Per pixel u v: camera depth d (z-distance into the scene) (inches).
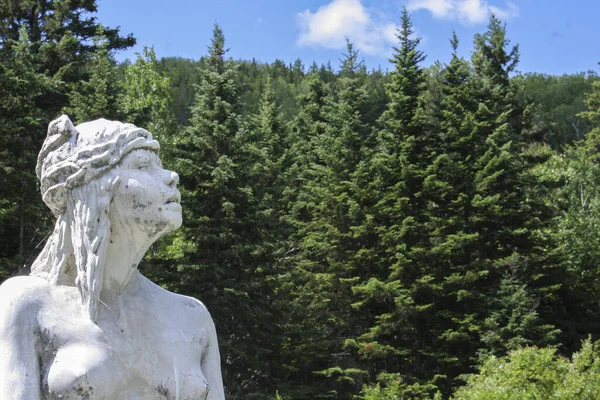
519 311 764.6
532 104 1141.7
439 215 914.1
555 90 2261.3
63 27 839.7
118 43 898.1
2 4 825.5
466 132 941.8
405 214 900.6
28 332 76.6
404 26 1008.2
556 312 880.9
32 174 617.0
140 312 82.9
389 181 941.8
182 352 83.4
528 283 872.9
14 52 698.8
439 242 869.8
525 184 928.9
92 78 701.3
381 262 884.6
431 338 835.4
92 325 78.7
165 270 709.3
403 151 943.7
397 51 1010.1
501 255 887.1
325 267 907.4
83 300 79.5
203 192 762.8
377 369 825.5
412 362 815.1
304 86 2113.7
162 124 1099.3
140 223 80.7
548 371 493.4
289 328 762.8
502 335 761.6
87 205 79.8
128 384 79.6
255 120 1142.3
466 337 772.6
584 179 1113.4
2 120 610.9
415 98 980.6
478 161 916.6
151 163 83.0
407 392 750.5
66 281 81.6
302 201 975.0
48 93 729.6
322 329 837.8
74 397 75.5
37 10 833.5
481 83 1025.5
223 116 799.1
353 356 832.9
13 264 583.2
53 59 787.4
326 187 969.5
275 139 1087.6
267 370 709.3
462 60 1127.0
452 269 856.9
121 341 79.9
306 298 848.3
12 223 631.2
